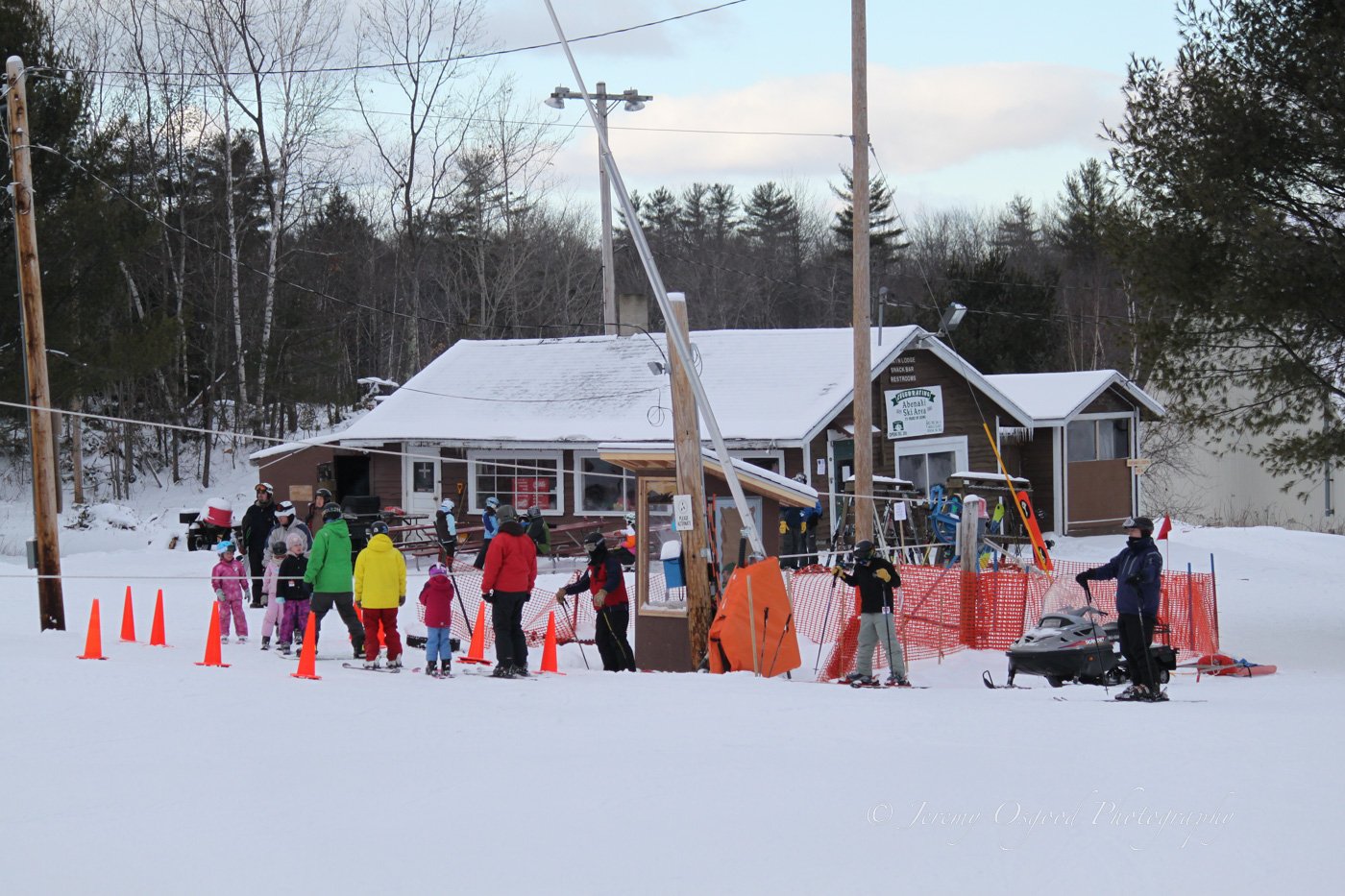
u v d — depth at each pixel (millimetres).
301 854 8375
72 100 42312
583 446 38062
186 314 50094
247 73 55406
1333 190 22641
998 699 15406
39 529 22609
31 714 13211
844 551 25984
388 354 70438
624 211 18844
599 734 12500
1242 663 19328
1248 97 22344
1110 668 18500
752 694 15492
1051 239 99875
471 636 21156
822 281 102562
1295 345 22859
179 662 17641
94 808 9516
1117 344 25688
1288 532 43312
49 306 40750
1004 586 21719
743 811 9352
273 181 57875
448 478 40812
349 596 18375
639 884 7754
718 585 20203
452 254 74312
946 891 7602
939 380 39875
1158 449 58625
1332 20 21781
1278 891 7531
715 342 41406
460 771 10695
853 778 10391
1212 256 22812
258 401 55844
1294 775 10414
